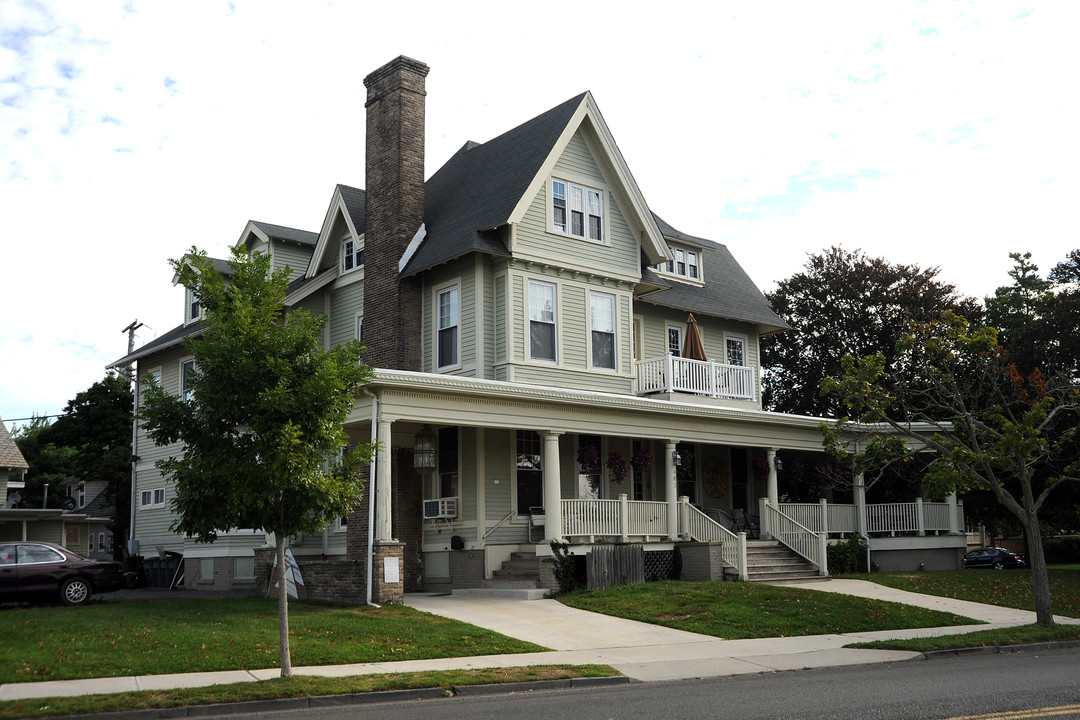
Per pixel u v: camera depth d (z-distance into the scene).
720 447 30.02
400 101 25.55
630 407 23.31
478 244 22.97
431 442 22.52
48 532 32.06
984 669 13.09
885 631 17.61
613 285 26.12
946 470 19.20
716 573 23.30
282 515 12.19
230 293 12.34
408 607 18.33
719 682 12.37
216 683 11.45
